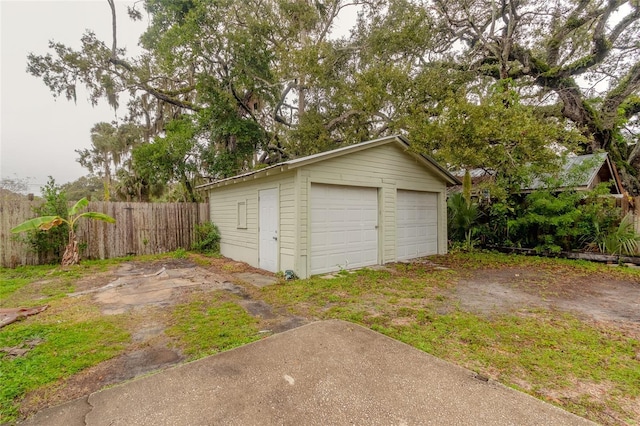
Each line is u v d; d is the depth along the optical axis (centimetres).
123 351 315
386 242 800
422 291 533
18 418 213
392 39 1169
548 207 862
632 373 267
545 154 760
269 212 735
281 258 688
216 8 1118
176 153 1220
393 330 364
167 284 608
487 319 399
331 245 693
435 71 1120
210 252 1040
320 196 674
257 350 311
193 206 1115
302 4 1274
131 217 995
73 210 841
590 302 473
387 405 221
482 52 1327
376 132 1360
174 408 220
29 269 771
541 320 395
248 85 1252
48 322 394
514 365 283
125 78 1447
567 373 269
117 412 216
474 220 1055
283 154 1509
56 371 275
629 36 1225
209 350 317
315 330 361
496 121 725
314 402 225
